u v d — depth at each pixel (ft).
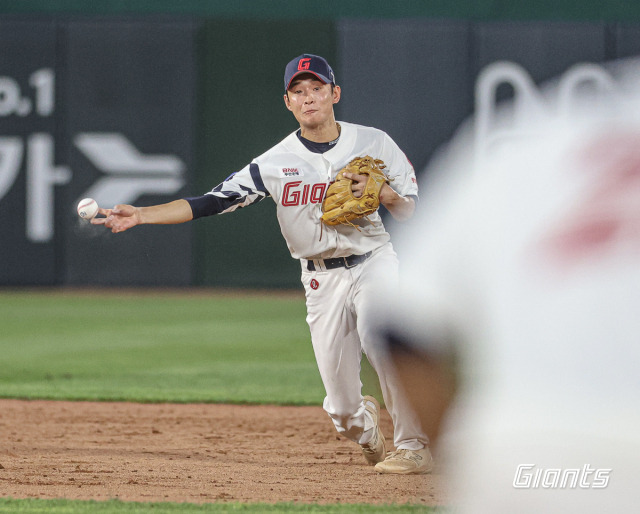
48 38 160.66
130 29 160.56
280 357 105.81
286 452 56.75
